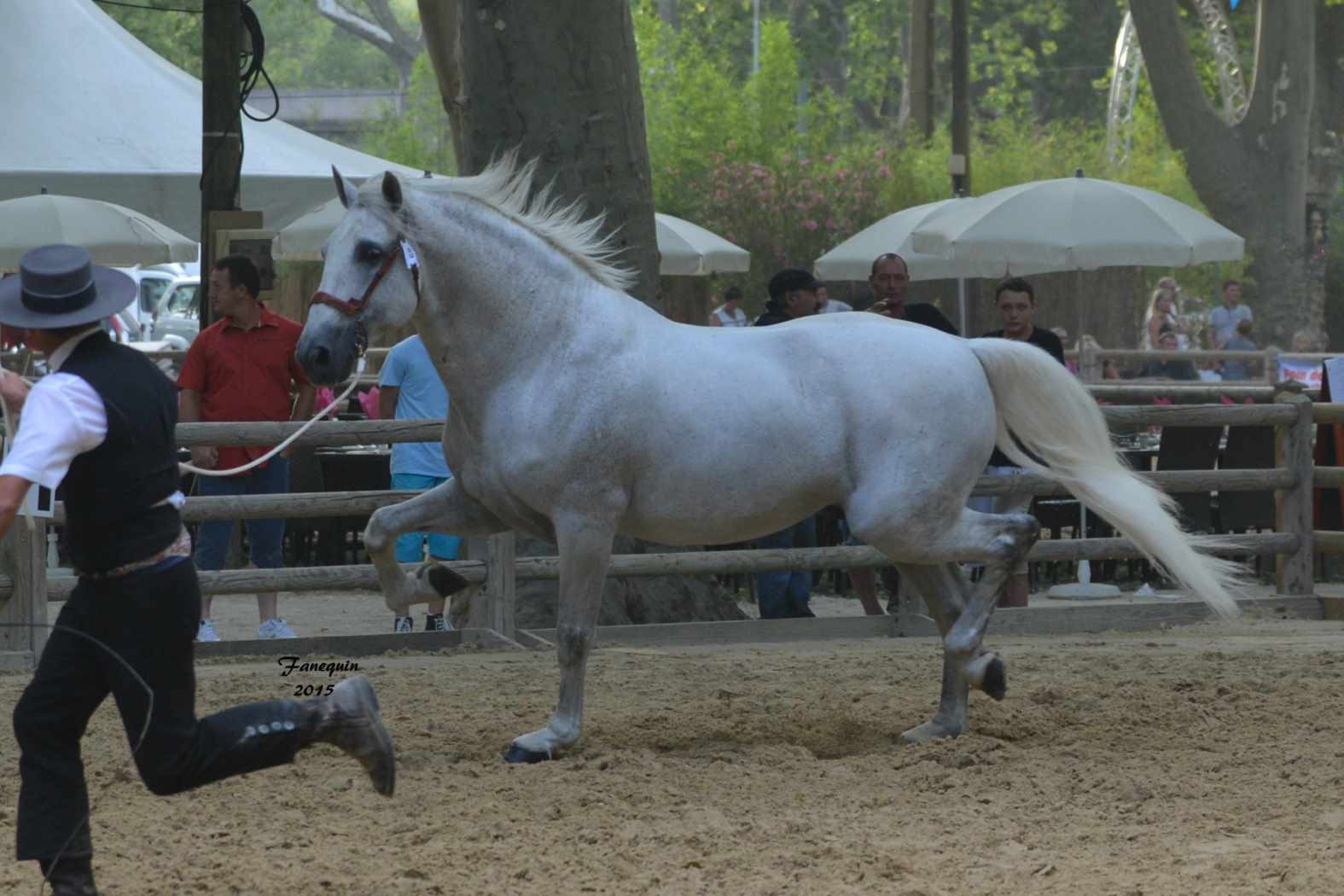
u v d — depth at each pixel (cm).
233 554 1908
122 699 662
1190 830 814
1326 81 4622
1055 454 1030
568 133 1527
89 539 656
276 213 2097
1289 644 1403
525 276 963
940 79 6819
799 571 1484
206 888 727
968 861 761
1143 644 1406
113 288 666
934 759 967
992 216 2041
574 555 965
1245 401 2317
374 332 935
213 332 1419
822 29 6775
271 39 9925
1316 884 711
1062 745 1015
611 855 772
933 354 1009
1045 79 6875
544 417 954
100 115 2128
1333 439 1781
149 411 661
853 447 995
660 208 4291
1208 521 1838
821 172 4053
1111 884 718
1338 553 1627
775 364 1000
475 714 1095
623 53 1549
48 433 634
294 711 698
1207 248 2014
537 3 1517
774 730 1052
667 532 991
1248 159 4159
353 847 791
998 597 1017
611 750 991
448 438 1002
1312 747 991
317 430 1336
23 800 669
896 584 1645
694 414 973
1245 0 5241
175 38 7019
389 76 10006
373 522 998
